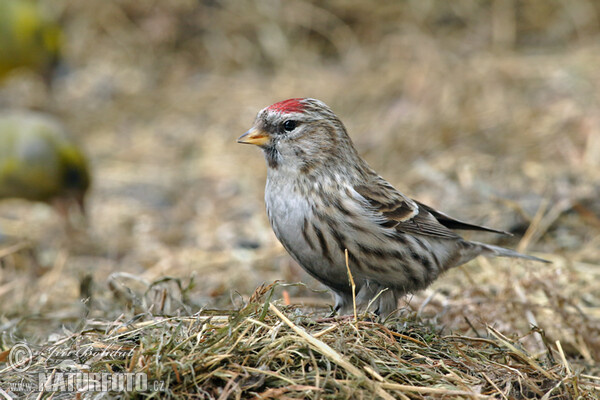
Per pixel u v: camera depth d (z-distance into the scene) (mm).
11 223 12672
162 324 6145
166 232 11984
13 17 15977
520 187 11422
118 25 18453
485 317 7750
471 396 5426
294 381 5379
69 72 17922
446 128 13484
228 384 5320
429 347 6137
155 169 14492
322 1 17922
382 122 14570
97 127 16281
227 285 9406
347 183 6953
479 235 10508
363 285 7020
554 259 9680
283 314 6012
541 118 13375
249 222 12000
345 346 5680
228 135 15391
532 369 6148
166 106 16703
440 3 17562
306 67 17281
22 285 9852
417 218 7141
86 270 10453
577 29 16578
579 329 7695
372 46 17406
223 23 18062
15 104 16906
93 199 13469
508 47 16422
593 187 10977
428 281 7328
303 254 6973
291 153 6902
